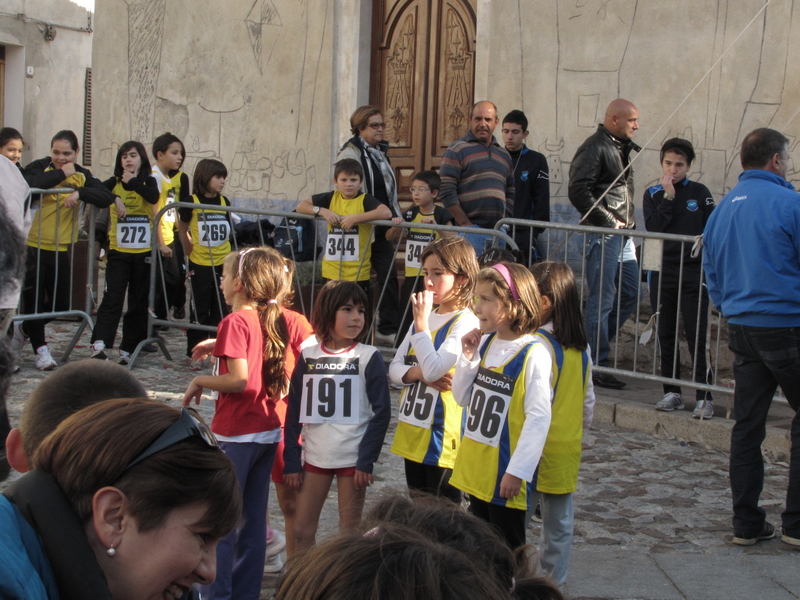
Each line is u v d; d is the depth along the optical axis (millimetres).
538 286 3125
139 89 11602
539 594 1117
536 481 3021
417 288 6492
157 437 1203
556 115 7699
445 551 984
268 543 3527
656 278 6293
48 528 1157
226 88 10641
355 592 931
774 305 3840
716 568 3652
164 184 7648
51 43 17406
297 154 9953
